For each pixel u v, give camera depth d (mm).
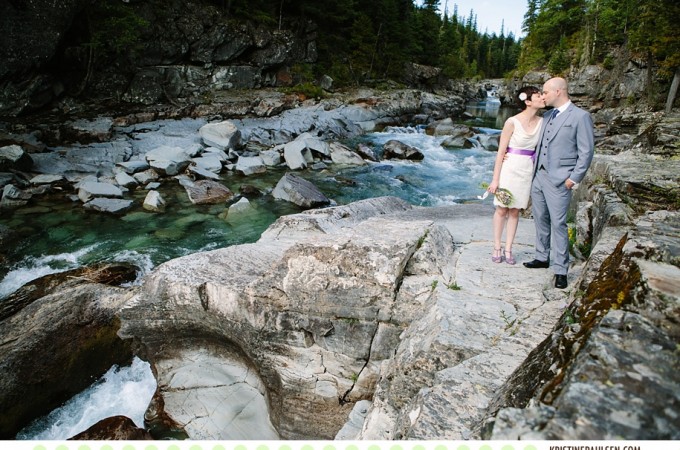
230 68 28828
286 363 4934
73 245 9344
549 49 51875
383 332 4496
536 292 4160
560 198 3977
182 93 26031
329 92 34562
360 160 18109
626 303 2143
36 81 18797
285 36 33188
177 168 14453
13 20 17656
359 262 4520
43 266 8430
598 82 37219
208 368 5727
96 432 4898
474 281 4453
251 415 5375
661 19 24109
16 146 12852
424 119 33781
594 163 7285
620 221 4703
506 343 3332
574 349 2072
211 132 17609
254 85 30500
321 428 4910
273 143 20172
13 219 10469
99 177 13477
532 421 1573
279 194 12703
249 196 12883
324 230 7086
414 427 2555
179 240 9781
